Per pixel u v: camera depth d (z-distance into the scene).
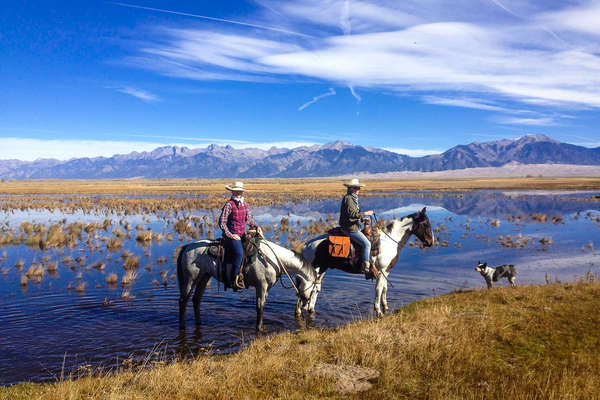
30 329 9.19
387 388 5.16
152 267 16.03
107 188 126.94
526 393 4.91
